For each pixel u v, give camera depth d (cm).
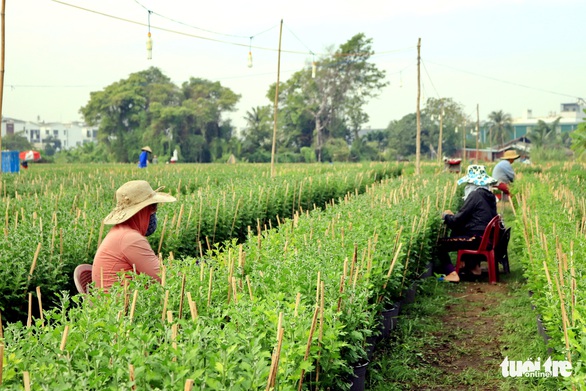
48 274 757
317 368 483
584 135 2108
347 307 562
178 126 10969
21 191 1900
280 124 11525
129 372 361
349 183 2364
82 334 420
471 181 1187
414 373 717
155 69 12756
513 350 786
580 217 1371
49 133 18612
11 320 726
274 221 1570
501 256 1196
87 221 944
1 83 1614
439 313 967
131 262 666
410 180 2191
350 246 770
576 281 629
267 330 453
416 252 980
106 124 11000
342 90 10906
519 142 12131
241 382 368
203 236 1184
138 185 691
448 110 12644
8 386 369
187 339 420
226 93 11381
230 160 7575
